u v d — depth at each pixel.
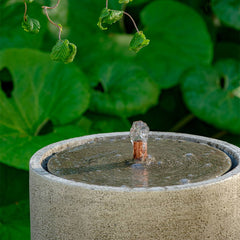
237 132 3.25
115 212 1.26
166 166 1.49
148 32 3.48
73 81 2.98
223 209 1.33
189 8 3.52
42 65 2.98
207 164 1.49
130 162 1.52
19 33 3.24
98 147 1.72
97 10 3.54
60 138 2.76
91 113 3.20
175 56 3.45
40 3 3.27
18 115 2.85
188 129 3.70
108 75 3.29
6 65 2.91
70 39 3.47
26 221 2.83
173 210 1.26
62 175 1.41
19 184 2.99
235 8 3.49
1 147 2.60
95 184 1.33
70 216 1.31
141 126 1.53
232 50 3.85
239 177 1.37
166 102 3.69
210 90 3.29
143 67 3.44
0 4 3.24
